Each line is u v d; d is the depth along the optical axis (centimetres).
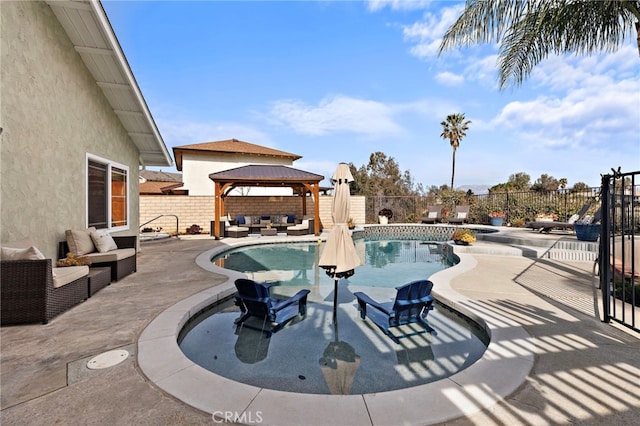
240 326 483
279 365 369
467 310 468
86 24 661
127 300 518
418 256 1191
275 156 2402
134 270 732
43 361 320
